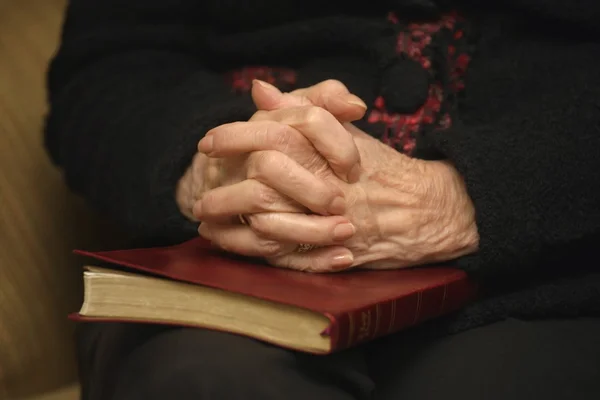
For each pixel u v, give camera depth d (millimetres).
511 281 1210
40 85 1468
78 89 1403
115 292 1144
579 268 1228
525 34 1289
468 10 1302
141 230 1258
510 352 1183
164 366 1106
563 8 1265
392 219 1171
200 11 1430
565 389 1157
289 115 1159
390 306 1100
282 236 1144
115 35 1424
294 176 1137
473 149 1186
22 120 1444
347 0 1323
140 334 1165
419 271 1181
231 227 1173
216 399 1086
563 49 1275
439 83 1294
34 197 1429
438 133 1208
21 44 1478
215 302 1109
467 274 1180
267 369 1088
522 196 1177
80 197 1454
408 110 1286
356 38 1310
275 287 1103
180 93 1331
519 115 1227
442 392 1165
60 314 1415
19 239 1406
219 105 1248
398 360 1196
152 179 1244
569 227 1184
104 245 1463
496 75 1275
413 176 1184
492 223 1169
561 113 1213
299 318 1079
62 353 1410
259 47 1359
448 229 1185
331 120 1152
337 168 1157
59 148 1397
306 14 1342
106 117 1349
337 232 1140
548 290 1216
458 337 1199
